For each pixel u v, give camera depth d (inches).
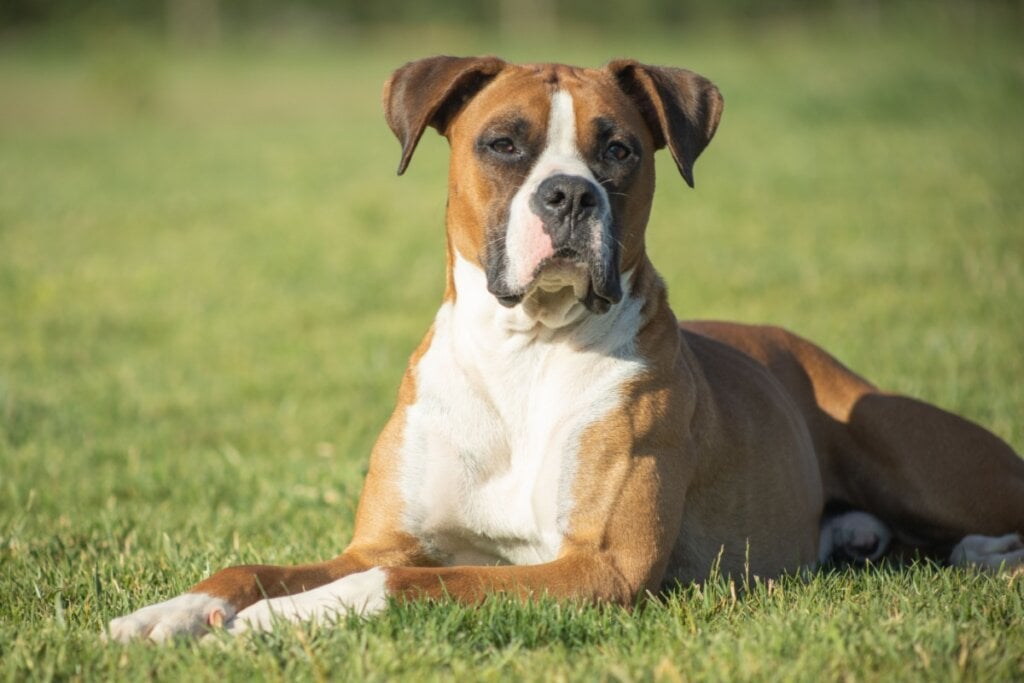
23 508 405.7
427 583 263.3
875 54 1947.6
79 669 236.8
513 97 297.0
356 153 1464.1
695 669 231.1
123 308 770.8
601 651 244.1
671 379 302.5
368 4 3882.9
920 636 242.2
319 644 239.6
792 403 354.9
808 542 345.1
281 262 888.3
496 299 295.6
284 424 536.1
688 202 1042.1
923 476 350.3
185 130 1761.8
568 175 283.9
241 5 3774.6
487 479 301.1
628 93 320.2
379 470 307.0
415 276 832.3
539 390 298.5
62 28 3297.2
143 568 320.2
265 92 2279.8
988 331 611.2
